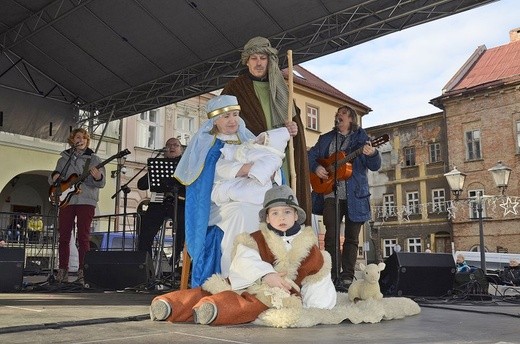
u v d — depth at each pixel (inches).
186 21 313.0
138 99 399.5
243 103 133.2
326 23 293.3
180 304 93.4
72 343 69.6
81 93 416.8
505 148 984.3
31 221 339.9
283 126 130.8
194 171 112.6
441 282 160.9
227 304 88.6
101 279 189.3
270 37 308.0
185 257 121.0
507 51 1114.1
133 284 187.0
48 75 408.2
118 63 367.6
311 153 195.6
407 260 156.3
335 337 76.7
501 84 987.3
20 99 402.0
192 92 369.7
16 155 514.9
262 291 91.7
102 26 335.9
